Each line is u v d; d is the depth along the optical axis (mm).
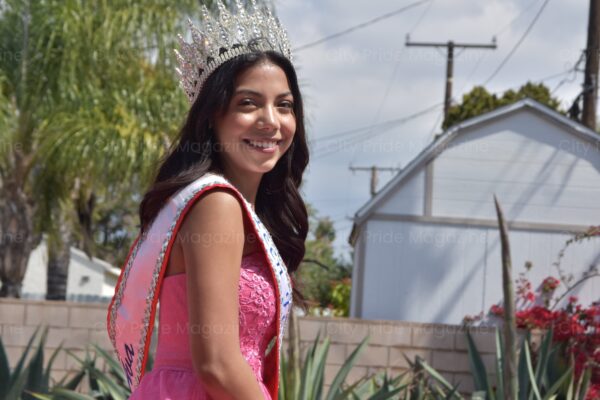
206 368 1793
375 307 10047
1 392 5297
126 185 10000
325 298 14812
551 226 10047
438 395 5582
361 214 10102
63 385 6277
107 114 9906
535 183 10109
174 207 1899
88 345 6613
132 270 1966
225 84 2018
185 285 1899
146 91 10016
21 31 9953
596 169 10094
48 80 9961
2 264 10516
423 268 10070
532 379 5055
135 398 1948
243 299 1897
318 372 5004
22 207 10461
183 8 10164
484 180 10133
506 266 3836
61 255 12578
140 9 9984
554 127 10125
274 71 2057
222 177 1957
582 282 9867
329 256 22234
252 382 1814
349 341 6969
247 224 1922
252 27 2078
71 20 9773
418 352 6965
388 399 5164
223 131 2043
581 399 5441
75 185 10594
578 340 7191
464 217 10094
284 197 2346
